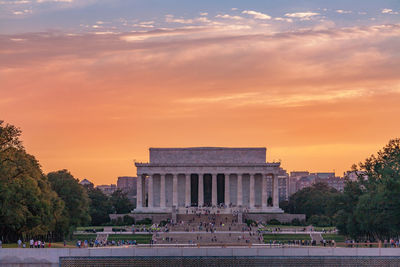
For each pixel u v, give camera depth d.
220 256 178.25
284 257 178.38
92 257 177.00
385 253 178.50
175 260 177.88
